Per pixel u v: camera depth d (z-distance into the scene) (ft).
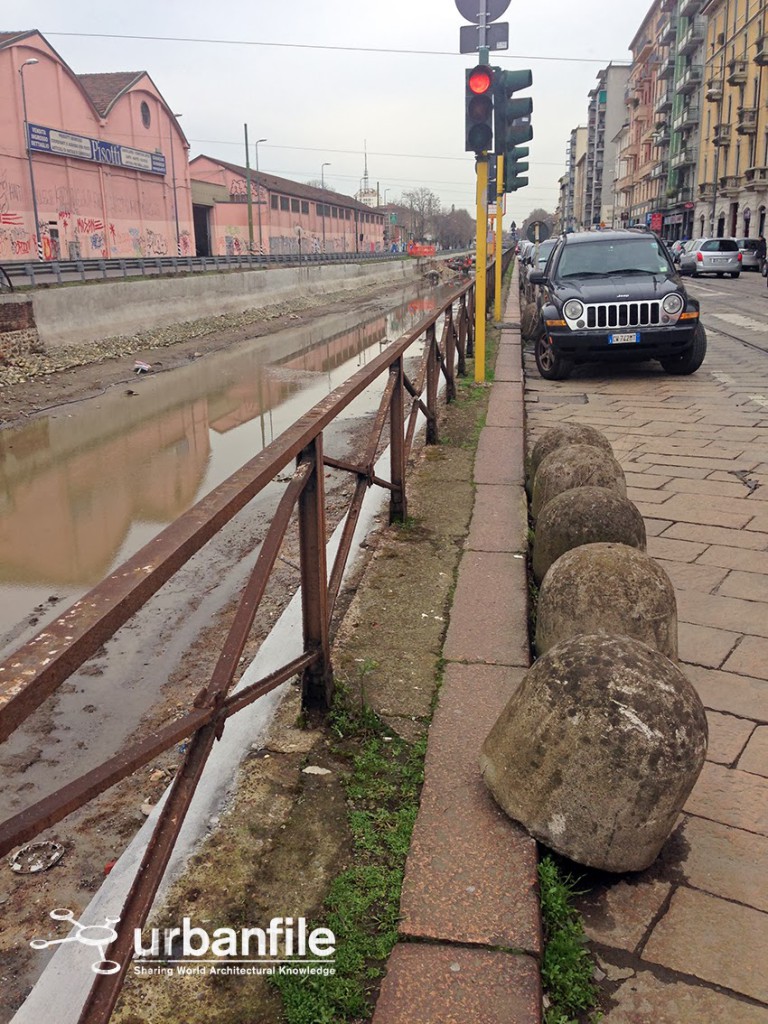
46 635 4.40
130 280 96.63
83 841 10.45
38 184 130.72
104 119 149.38
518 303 71.92
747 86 161.38
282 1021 5.92
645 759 6.86
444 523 16.10
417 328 18.76
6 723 3.76
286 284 139.95
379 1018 5.80
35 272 91.04
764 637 11.80
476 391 30.58
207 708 6.24
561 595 9.98
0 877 9.83
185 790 5.97
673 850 7.68
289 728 9.32
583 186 407.23
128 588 4.93
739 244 130.72
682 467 20.62
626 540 12.35
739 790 8.51
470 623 11.63
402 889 6.89
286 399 51.52
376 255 291.58
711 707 10.08
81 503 30.73
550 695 7.34
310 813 7.94
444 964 6.19
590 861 7.14
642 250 35.86
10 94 123.65
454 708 9.53
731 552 14.96
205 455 37.50
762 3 150.30
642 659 7.30
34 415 49.83
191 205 185.78
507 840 7.36
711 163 187.73
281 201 252.62
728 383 32.63
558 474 14.98
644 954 6.56
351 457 30.17
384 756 8.79
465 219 550.36
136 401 53.57
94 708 14.30
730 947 6.60
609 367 38.06
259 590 7.32
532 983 6.03
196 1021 5.93
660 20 233.76
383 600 12.55
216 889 7.06
